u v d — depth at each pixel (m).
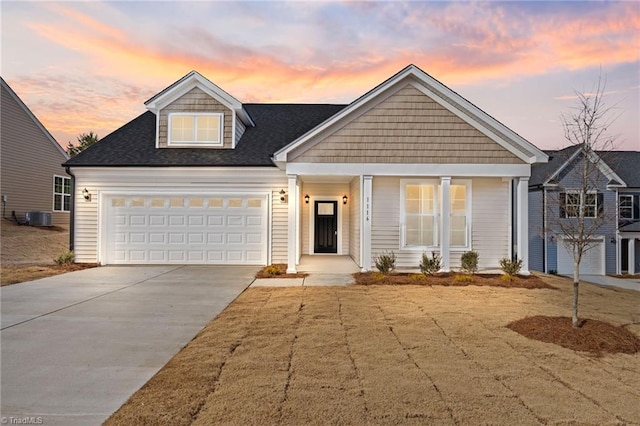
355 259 14.12
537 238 21.48
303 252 16.59
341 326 6.32
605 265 22.05
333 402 3.67
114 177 13.69
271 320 6.68
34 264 14.11
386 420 3.36
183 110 14.34
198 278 11.12
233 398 3.75
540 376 4.37
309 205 16.66
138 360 4.84
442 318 6.87
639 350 5.32
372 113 11.74
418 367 4.59
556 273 21.03
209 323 6.54
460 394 3.88
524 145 11.52
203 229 13.79
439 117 11.71
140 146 14.51
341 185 16.62
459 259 12.61
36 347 5.32
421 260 12.43
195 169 13.57
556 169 20.73
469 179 12.65
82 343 5.50
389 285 10.02
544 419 3.41
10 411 3.53
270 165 13.48
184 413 3.46
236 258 13.77
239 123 15.15
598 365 4.75
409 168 11.69
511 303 8.15
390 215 12.66
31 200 22.31
